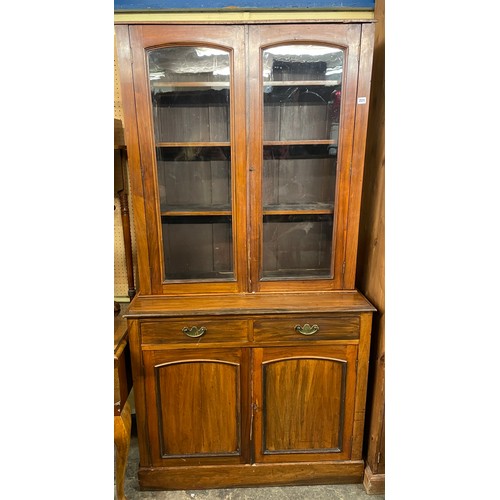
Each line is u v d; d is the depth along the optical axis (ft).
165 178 4.40
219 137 4.33
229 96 4.09
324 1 4.75
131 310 4.14
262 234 4.42
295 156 4.39
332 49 3.97
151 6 4.72
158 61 4.00
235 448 4.58
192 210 4.36
